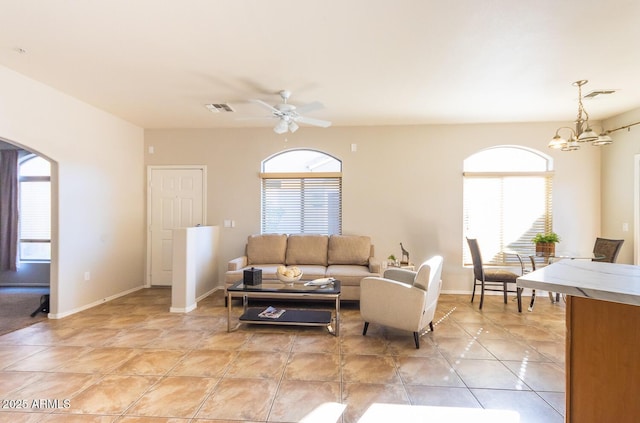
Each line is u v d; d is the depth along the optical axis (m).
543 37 2.52
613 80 3.33
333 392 2.22
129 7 2.17
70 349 2.89
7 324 3.54
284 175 5.18
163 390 2.24
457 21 2.32
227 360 2.69
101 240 4.41
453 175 4.97
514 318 3.79
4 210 5.58
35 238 5.68
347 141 5.11
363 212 5.07
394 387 2.29
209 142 5.27
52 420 1.91
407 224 5.02
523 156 5.02
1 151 5.59
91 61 2.98
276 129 3.72
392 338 3.18
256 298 4.54
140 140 5.25
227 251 5.24
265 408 2.04
